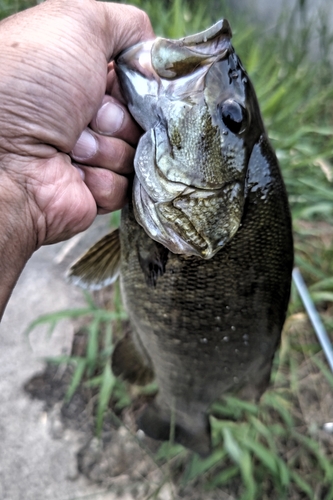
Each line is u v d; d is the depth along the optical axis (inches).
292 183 18.5
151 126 7.2
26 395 14.9
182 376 10.6
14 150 6.8
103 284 10.1
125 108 7.8
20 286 17.1
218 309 9.1
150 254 8.7
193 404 11.4
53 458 13.9
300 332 17.5
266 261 8.8
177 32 18.1
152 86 7.2
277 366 16.2
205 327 9.4
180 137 7.1
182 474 14.2
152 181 7.3
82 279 9.6
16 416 14.4
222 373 10.3
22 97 6.6
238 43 20.8
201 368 10.2
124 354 12.1
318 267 18.8
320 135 22.7
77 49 6.8
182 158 7.2
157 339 10.1
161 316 9.6
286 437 15.4
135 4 21.4
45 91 6.7
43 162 7.1
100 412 13.5
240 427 14.5
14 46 6.6
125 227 8.9
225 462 14.7
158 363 10.9
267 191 8.2
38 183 7.1
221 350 9.8
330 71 25.7
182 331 9.6
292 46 25.3
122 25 7.5
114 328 16.6
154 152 7.1
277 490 14.4
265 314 9.5
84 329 16.5
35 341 16.0
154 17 21.3
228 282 8.8
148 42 7.5
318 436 15.6
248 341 9.8
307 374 16.9
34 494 13.2
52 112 6.8
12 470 13.5
